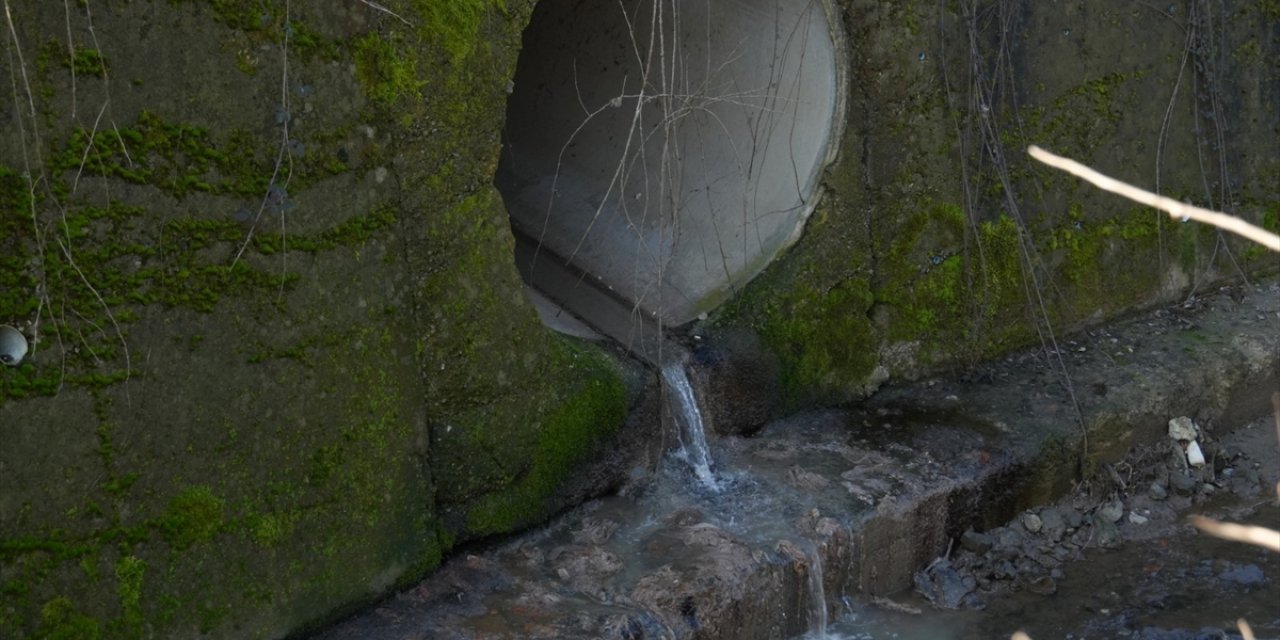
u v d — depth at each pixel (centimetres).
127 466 348
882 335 558
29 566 332
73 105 327
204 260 357
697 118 557
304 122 373
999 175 571
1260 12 653
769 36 521
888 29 523
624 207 579
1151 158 627
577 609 410
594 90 604
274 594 382
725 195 545
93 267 336
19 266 323
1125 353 600
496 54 415
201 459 363
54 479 335
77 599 342
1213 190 652
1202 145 643
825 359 543
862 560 468
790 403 537
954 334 576
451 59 404
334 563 397
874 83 526
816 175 525
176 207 350
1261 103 663
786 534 456
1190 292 653
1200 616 472
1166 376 578
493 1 411
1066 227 601
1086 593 488
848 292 543
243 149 361
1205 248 654
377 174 394
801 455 511
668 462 494
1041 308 595
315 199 379
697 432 503
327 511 394
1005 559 500
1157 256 636
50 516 335
